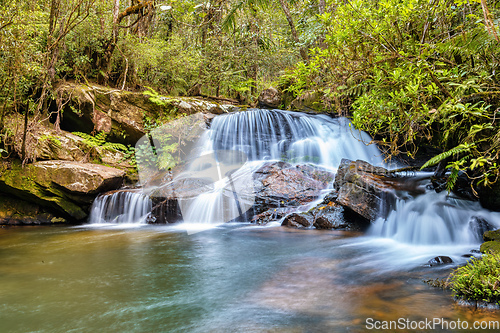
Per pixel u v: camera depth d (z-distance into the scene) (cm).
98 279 371
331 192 727
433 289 312
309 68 529
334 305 287
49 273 395
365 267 398
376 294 307
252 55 1412
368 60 420
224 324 257
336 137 950
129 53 1086
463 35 362
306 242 539
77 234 643
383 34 420
